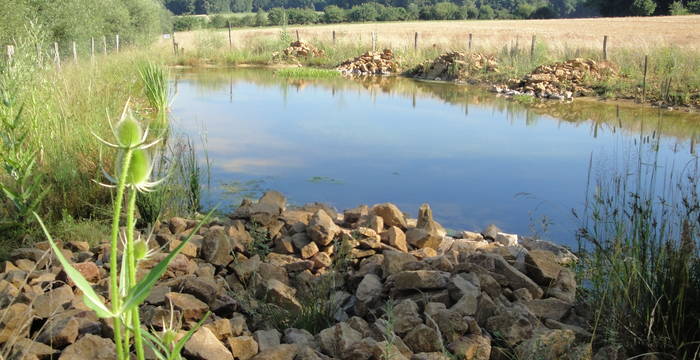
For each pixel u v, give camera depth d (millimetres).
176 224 6184
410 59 28219
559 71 20859
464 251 5816
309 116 15320
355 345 3666
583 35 41031
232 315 4496
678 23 54594
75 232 6109
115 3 28188
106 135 8297
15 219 6031
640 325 4031
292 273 5449
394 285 4762
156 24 34469
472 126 14367
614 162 10008
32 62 8219
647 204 4652
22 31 15914
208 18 83125
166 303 4164
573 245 6758
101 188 7172
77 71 13516
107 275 4977
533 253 5082
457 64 24688
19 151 6301
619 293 4176
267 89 20797
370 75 26594
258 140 12281
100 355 3420
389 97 19234
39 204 6227
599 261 4672
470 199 8680
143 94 15844
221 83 22297
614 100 18516
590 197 8727
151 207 6793
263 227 6160
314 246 5695
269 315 4531
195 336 3619
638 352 3945
